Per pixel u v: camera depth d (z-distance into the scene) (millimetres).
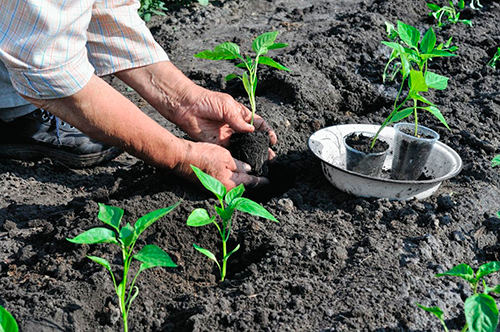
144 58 1659
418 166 1630
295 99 1949
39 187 1788
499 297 1460
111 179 1835
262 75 2041
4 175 1810
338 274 1476
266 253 1515
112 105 1503
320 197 1665
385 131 1733
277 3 2684
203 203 1593
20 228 1640
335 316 1394
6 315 1263
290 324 1384
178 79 1688
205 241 1555
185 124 1707
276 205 1621
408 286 1442
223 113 1677
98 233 1339
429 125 1863
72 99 1474
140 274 1485
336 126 1727
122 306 1368
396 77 2094
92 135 1529
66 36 1433
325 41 2189
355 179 1613
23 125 1799
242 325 1380
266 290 1441
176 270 1513
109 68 1657
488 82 2027
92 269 1482
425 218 1576
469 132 1836
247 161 1670
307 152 1819
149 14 2459
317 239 1538
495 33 2273
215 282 1504
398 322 1388
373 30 2268
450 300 1433
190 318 1389
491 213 1621
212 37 2385
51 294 1441
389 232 1557
